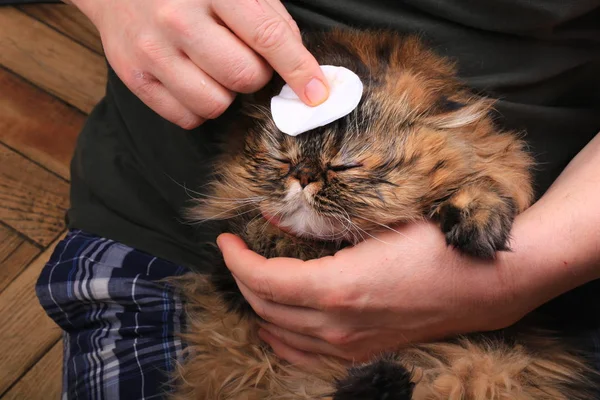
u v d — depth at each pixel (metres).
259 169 0.57
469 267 0.54
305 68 0.52
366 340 0.58
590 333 0.61
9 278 0.85
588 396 0.60
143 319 0.66
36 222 0.89
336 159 0.54
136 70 0.56
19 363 0.81
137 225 0.69
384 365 0.54
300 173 0.55
